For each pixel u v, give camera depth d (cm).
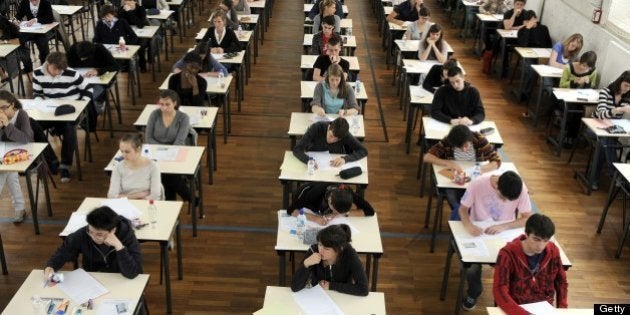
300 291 366
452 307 482
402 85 843
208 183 645
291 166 510
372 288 432
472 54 1085
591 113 704
